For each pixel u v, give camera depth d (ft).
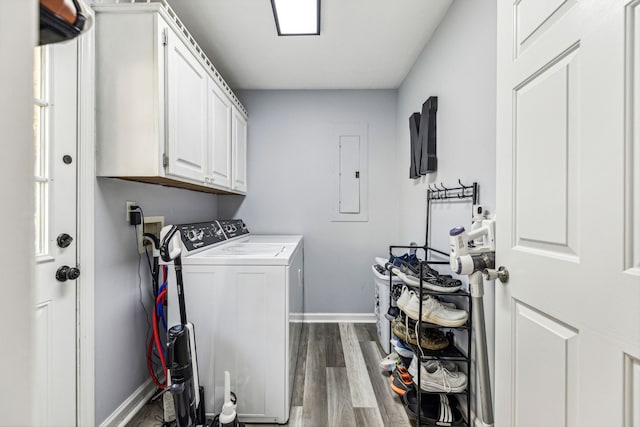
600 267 1.95
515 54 2.95
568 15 2.24
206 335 5.06
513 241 2.97
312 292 9.68
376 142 9.64
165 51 4.48
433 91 6.57
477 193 4.69
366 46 7.13
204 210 8.60
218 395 5.04
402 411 5.23
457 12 5.39
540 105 2.57
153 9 4.28
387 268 6.85
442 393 4.67
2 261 0.67
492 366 4.26
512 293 2.96
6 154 0.66
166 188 6.37
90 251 4.24
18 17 0.69
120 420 4.81
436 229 6.40
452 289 4.63
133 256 5.22
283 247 6.71
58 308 3.89
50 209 3.78
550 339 2.42
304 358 7.12
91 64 4.25
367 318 9.62
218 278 5.07
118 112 4.33
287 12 5.86
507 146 3.07
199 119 5.66
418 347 4.71
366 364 6.84
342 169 9.68
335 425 4.91
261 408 5.02
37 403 0.70
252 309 5.05
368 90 9.61
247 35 6.66
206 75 5.99
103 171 4.37
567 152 2.26
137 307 5.31
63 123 3.93
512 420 2.93
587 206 2.06
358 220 9.68
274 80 9.00
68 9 0.89
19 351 0.67
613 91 1.86
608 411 1.88
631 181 1.76
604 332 1.92
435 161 6.35
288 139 9.66
